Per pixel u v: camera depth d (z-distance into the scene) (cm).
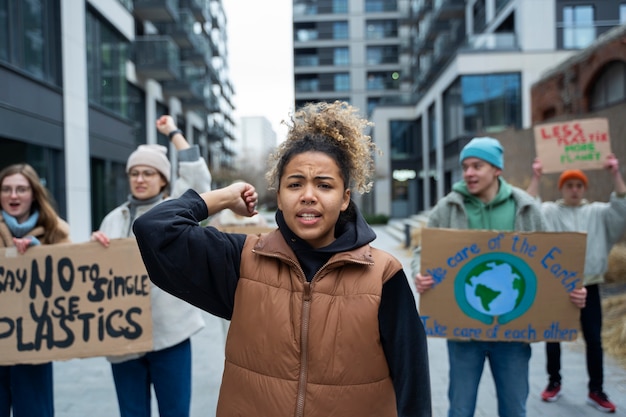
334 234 171
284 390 155
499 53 2098
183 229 161
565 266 278
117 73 1636
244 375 161
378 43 4838
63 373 477
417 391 159
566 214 389
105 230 310
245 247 171
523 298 281
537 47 2067
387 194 3331
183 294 166
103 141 1456
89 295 286
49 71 1143
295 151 160
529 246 280
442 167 2538
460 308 283
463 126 2150
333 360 154
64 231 321
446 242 285
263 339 158
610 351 493
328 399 153
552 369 399
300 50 4909
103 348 281
